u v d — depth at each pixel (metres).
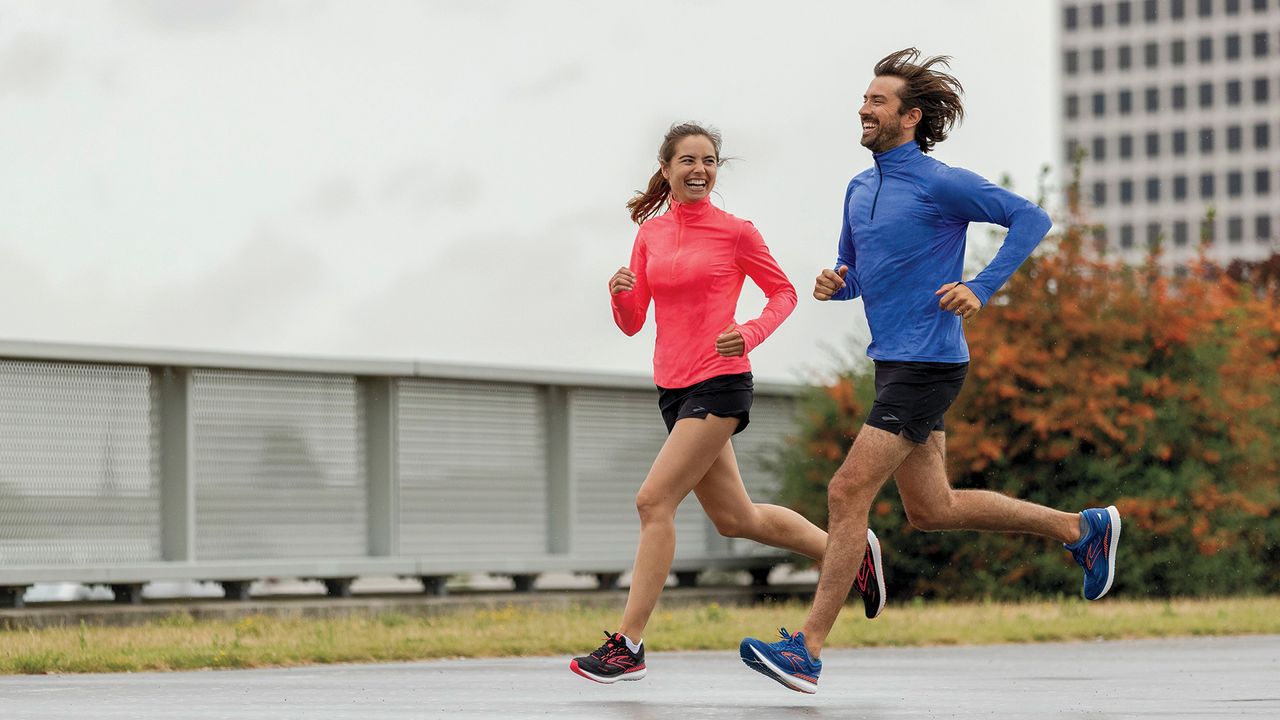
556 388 42.50
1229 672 20.48
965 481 45.59
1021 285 45.88
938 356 16.77
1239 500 45.38
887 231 16.88
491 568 40.16
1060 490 45.34
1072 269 45.75
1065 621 30.66
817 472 45.91
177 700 16.72
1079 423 44.56
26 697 17.08
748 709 15.78
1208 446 46.12
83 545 34.69
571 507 42.50
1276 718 14.73
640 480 44.41
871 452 16.66
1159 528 44.31
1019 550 44.09
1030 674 20.31
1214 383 46.00
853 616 33.78
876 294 16.97
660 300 18.19
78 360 34.34
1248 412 46.56
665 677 20.05
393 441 39.31
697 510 45.34
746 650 16.33
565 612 36.19
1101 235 46.88
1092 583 18.30
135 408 35.66
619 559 42.59
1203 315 46.09
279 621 30.78
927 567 44.66
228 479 36.91
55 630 29.05
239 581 36.81
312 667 22.12
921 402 16.73
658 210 19.05
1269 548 48.34
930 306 16.80
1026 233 16.42
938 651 25.58
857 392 45.78
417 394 39.88
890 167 17.12
